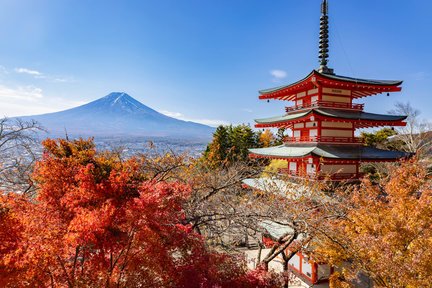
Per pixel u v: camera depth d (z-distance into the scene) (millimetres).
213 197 15141
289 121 23438
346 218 13820
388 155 21672
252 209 13430
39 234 6320
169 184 9781
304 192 15609
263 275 9391
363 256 11141
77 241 6281
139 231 7129
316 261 13781
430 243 10266
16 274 6109
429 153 36594
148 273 7512
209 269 8016
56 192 7617
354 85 21953
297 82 22781
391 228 11172
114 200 7242
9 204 7258
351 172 22188
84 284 6551
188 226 10008
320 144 21875
